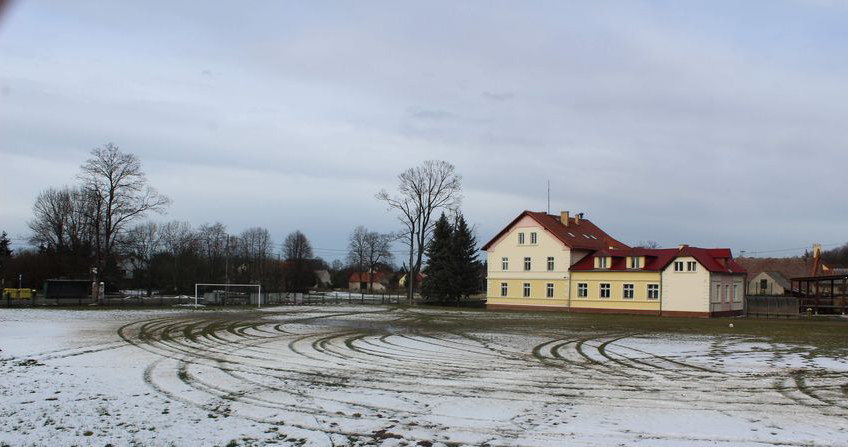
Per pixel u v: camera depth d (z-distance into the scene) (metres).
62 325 35.16
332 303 72.00
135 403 14.45
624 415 13.80
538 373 19.77
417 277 120.62
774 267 99.25
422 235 74.75
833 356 24.98
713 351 26.56
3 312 46.38
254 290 85.50
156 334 30.91
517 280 67.31
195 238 105.81
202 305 61.78
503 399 15.49
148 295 83.69
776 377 19.31
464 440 11.73
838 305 61.44
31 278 77.31
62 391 15.75
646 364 22.17
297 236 125.81
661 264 58.47
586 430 12.48
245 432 12.04
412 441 11.61
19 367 19.64
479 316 50.91
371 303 73.38
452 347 27.00
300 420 13.08
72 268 79.69
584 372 20.09
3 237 87.19
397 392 16.28
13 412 13.34
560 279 64.50
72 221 81.31
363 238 130.50
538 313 58.06
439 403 14.93
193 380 17.75
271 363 21.44
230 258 114.31
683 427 12.76
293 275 113.12
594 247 66.94
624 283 60.62
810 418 13.62
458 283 71.88
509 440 11.75
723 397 15.98
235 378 18.22
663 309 58.09
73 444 11.02
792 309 57.28
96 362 21.03
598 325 41.78
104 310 50.31
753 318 54.47
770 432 12.41
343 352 24.78
